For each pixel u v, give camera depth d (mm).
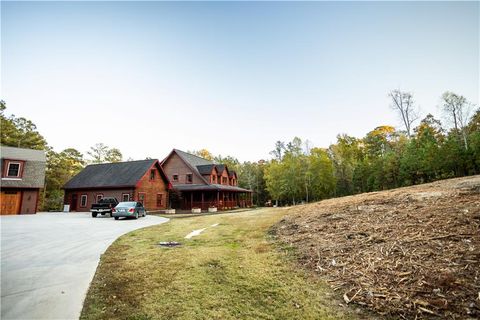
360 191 40844
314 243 7152
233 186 41219
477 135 25641
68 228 14781
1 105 39469
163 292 5012
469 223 5930
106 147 56250
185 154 39219
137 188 29438
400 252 5473
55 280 5855
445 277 4348
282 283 5215
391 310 3934
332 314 4059
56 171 43219
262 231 9969
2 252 8633
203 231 11516
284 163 41531
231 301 4617
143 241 9977
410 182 31422
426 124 44594
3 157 26031
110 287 5355
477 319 3451
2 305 4648
